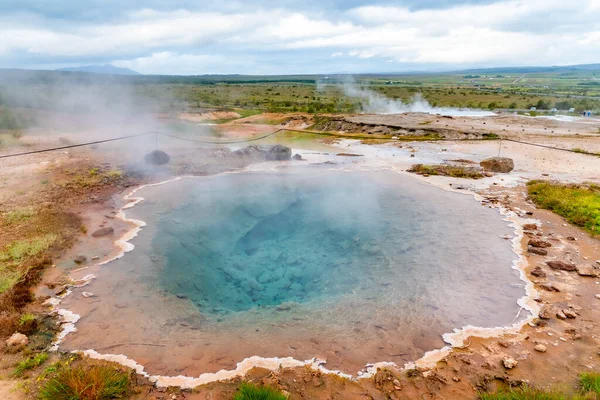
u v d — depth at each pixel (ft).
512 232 26.45
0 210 28.73
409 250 24.73
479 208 31.40
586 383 12.62
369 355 15.10
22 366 13.82
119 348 15.43
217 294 21.86
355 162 47.50
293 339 16.34
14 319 16.42
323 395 12.85
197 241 26.99
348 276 22.85
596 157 47.03
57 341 15.69
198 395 12.91
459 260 22.94
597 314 17.03
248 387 12.57
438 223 28.58
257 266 26.08
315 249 27.96
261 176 41.52
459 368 14.07
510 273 21.20
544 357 14.46
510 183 37.91
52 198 31.83
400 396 12.76
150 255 23.52
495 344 15.47
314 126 77.66
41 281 20.06
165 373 14.05
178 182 38.42
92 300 18.71
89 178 37.63
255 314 18.98
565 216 28.81
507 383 13.12
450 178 40.19
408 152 52.80
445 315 17.75
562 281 19.98
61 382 12.62
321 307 19.34
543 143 55.67
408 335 16.39
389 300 19.34
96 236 25.57
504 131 63.93
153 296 19.52
